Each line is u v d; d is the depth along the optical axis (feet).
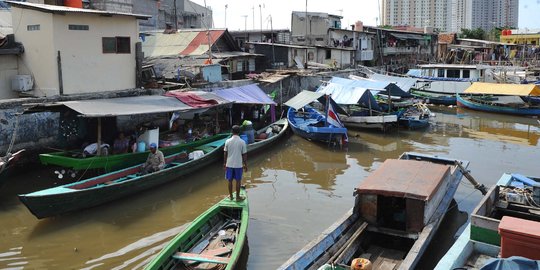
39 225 36.45
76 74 55.98
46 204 35.24
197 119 64.44
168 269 26.81
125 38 61.16
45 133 50.06
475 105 95.61
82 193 37.45
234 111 71.10
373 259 29.25
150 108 49.73
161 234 35.32
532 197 32.12
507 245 21.91
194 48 92.84
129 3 91.09
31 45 55.26
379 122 73.67
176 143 54.54
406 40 172.45
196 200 42.96
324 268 24.62
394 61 167.73
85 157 45.47
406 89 90.22
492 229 25.07
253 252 32.27
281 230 35.99
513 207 31.89
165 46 96.17
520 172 52.70
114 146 48.49
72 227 36.17
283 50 114.11
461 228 36.58
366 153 62.13
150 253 32.04
